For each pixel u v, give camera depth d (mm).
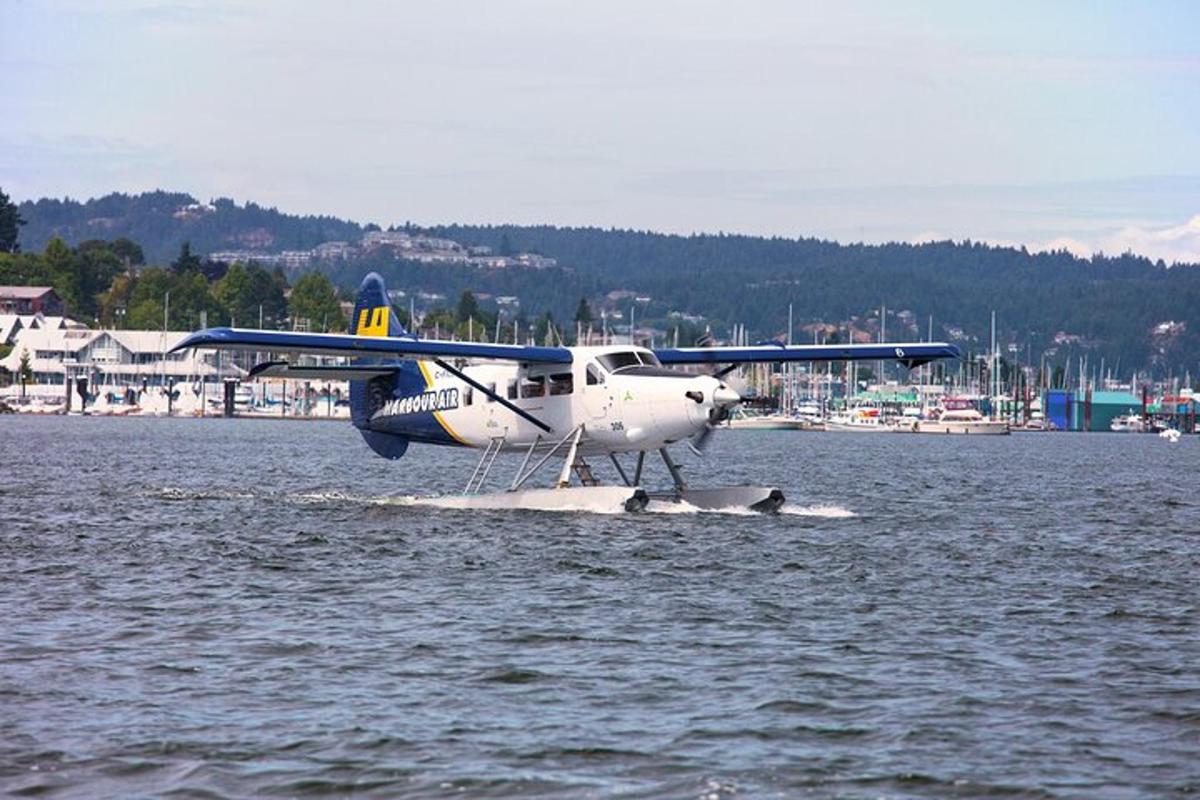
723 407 109812
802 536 105812
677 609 73938
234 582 82625
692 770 47219
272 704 54469
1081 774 47062
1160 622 72438
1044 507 151750
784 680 58594
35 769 46938
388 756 48438
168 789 45281
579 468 122875
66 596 77812
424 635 66812
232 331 107312
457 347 111812
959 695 56375
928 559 95875
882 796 45094
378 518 116500
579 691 56594
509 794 45062
